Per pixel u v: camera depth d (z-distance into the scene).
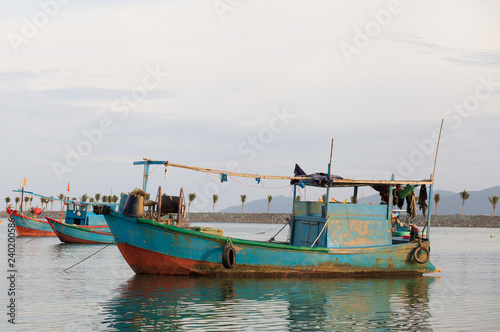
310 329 14.16
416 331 14.23
